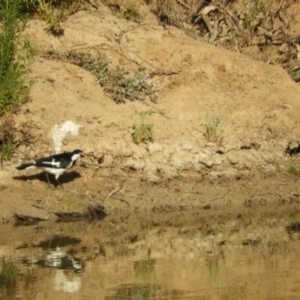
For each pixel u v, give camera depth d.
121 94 18.56
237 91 19.41
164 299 11.41
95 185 16.91
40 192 16.53
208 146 17.78
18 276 12.52
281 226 15.66
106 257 13.59
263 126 18.66
